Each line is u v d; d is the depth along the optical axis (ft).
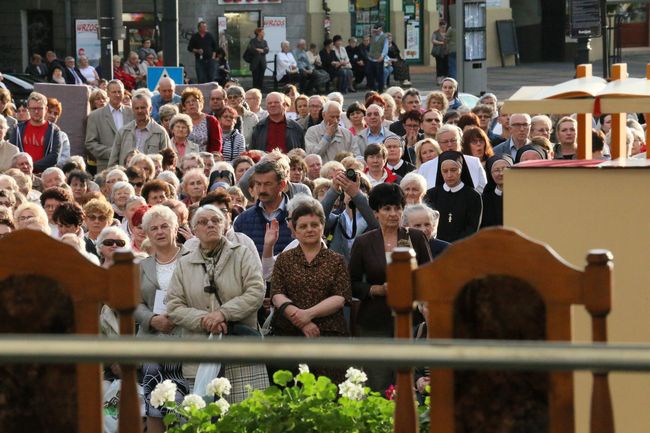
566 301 19.95
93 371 20.53
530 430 20.54
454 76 167.53
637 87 30.94
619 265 26.35
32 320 20.49
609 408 19.72
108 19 108.47
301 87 165.89
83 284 20.22
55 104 80.48
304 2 178.19
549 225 26.73
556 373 20.16
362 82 176.35
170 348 15.79
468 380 20.65
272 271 39.55
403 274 20.33
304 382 26.89
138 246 47.19
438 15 188.96
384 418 25.98
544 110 30.68
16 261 20.34
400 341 15.99
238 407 26.43
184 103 75.20
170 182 56.34
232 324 37.88
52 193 51.16
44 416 20.75
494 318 20.42
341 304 38.11
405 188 48.06
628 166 26.30
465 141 59.16
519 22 196.85
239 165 60.54
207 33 161.58
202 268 38.01
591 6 118.83
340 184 44.01
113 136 80.02
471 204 50.57
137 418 20.33
